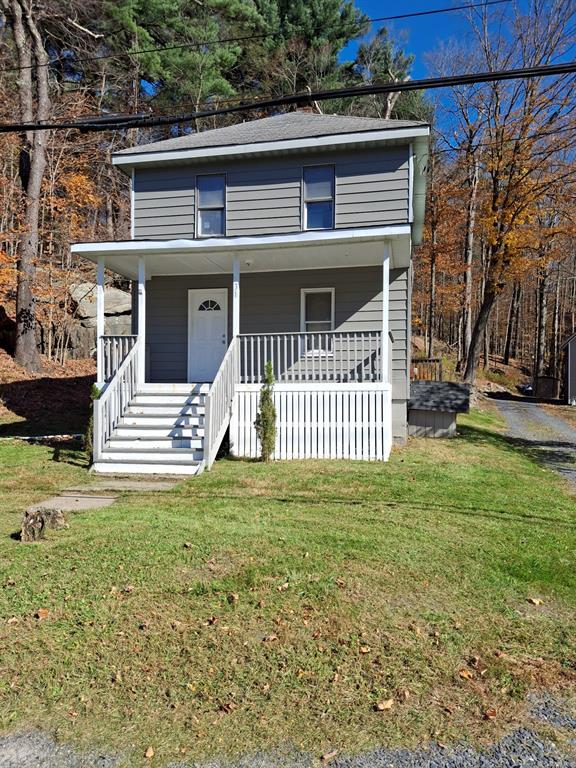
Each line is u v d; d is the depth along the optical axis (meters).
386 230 9.42
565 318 43.62
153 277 13.16
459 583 4.61
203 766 2.61
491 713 2.99
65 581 4.55
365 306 11.99
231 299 12.88
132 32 22.44
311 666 3.40
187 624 3.88
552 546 5.51
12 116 18.67
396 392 11.67
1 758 2.66
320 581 4.55
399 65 29.52
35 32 18.20
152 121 5.91
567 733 2.86
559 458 11.16
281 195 12.03
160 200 12.66
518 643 3.72
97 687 3.21
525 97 19.00
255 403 10.11
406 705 3.06
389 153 11.49
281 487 7.73
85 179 20.48
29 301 17.83
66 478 8.41
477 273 33.62
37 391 16.22
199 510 6.60
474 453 10.84
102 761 2.65
